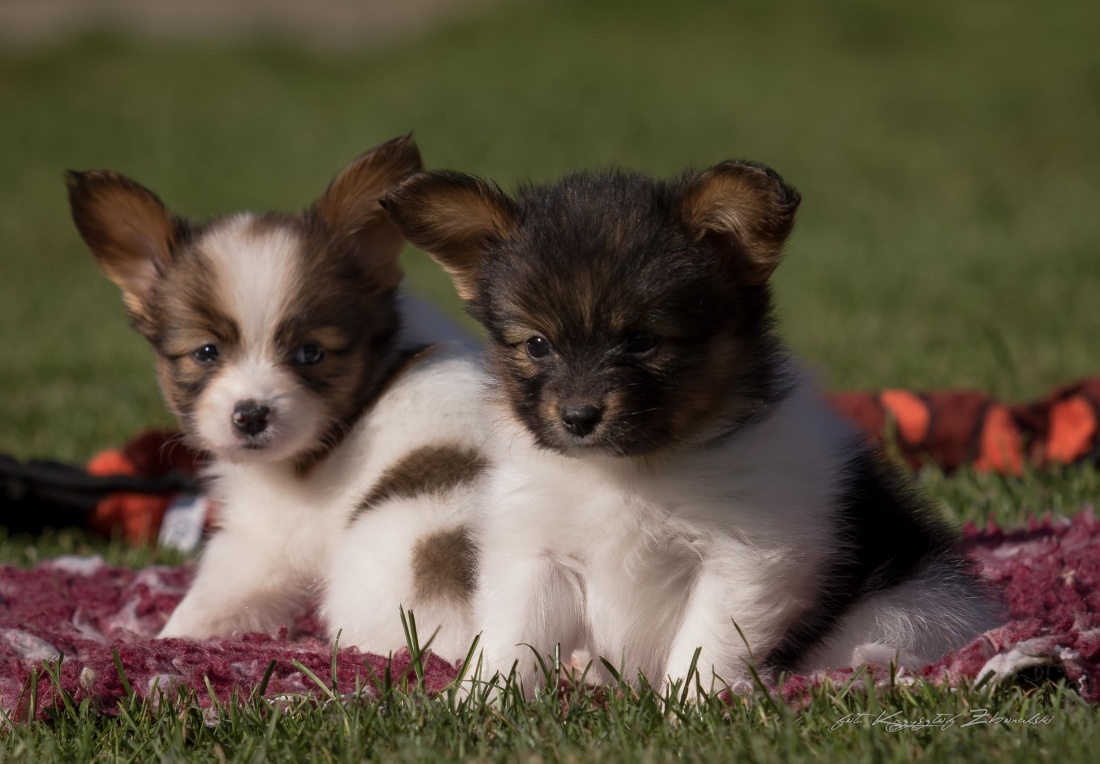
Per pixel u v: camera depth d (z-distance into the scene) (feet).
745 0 163.22
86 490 34.86
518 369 20.76
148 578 29.68
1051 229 80.74
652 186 21.26
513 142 114.01
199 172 112.06
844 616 21.36
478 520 22.43
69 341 63.36
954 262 71.41
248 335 25.91
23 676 21.06
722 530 20.25
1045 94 123.24
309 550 26.20
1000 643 20.03
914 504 23.72
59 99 142.61
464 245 22.04
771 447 20.57
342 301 26.32
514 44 155.12
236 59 159.53
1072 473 33.24
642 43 151.02
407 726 18.28
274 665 20.97
